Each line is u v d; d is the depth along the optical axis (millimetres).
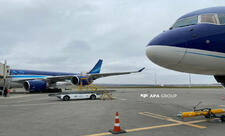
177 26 6176
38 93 27984
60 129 5594
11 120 7062
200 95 22922
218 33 5289
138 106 11648
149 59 5793
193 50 5156
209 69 5586
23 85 27234
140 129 5547
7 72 24031
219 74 6160
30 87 24453
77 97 16750
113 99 17438
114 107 11148
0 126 6012
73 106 11727
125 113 8766
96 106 11703
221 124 6234
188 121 6758
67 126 6000
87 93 17406
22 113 8852
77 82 23094
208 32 5293
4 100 16422
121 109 10219
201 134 4926
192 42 5191
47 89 29719
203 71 5801
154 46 5426
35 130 5473
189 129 5512
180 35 5352
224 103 13469
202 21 5590
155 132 5172
